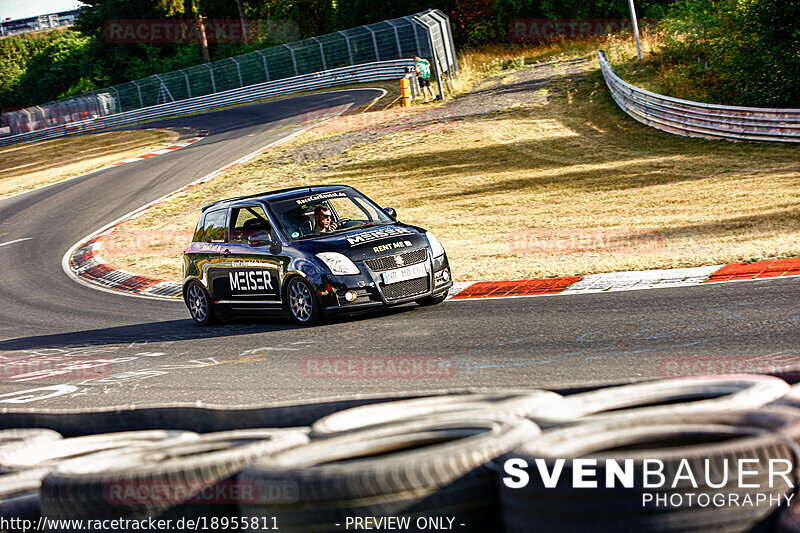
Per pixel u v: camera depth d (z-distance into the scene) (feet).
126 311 76.28
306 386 36.99
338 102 234.38
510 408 17.38
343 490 13.79
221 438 18.63
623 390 17.53
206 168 172.96
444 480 14.02
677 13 189.16
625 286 54.44
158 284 89.15
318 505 13.84
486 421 16.19
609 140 138.10
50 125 372.38
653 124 141.79
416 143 156.66
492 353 39.27
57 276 103.30
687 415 14.71
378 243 54.44
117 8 435.12
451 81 215.92
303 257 54.13
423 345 43.55
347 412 18.53
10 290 97.50
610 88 173.06
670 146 127.34
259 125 224.74
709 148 121.19
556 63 238.27
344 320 55.31
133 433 21.81
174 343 56.18
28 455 21.44
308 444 16.14
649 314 44.01
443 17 239.71
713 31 156.76
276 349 47.98
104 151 240.73
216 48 434.30
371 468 13.94
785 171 97.71
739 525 12.85
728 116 122.72
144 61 446.60
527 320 46.85
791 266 52.75
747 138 120.47
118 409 24.04
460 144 149.89
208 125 252.21
